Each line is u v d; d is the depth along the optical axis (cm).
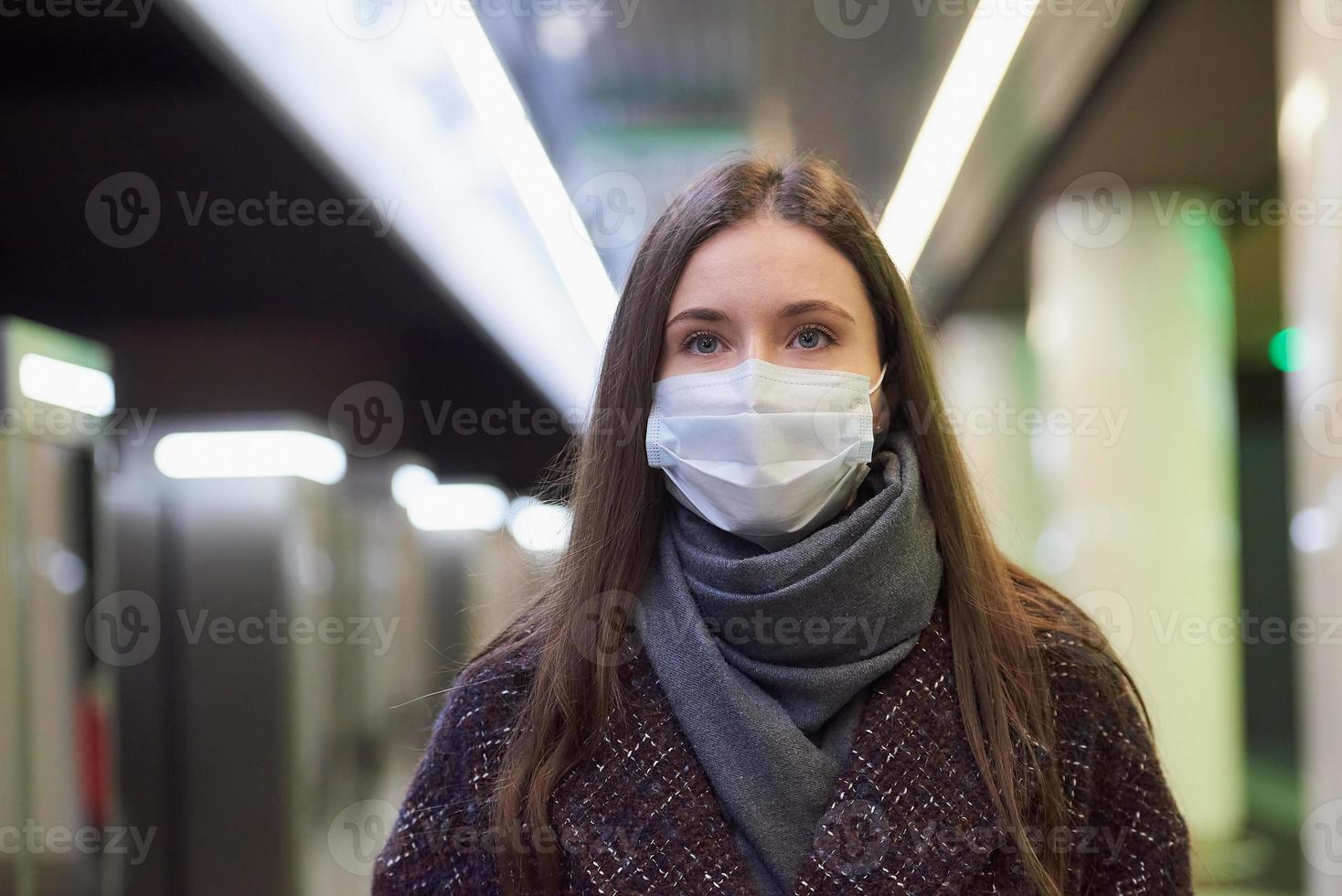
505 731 117
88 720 398
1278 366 978
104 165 433
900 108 440
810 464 113
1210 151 556
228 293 592
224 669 538
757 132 446
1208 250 633
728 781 106
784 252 115
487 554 977
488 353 785
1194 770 619
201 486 545
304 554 559
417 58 368
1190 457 633
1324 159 334
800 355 117
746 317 115
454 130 425
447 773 119
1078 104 494
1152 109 496
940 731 109
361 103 395
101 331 607
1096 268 631
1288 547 1138
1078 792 111
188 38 343
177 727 538
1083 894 111
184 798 535
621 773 109
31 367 350
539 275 591
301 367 636
